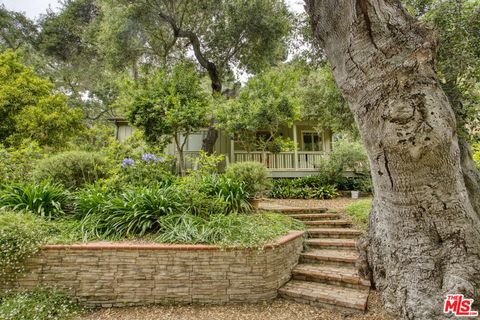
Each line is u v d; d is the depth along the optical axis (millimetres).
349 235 5074
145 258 3344
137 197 4160
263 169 5922
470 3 3311
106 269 3301
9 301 2943
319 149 13523
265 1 10297
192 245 3426
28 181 5195
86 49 15578
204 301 3342
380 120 2283
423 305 2256
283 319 3008
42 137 9469
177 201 4348
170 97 8094
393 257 2561
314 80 10594
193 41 11133
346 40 2564
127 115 8352
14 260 3182
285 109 9000
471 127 3482
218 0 10125
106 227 3879
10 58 10148
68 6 14844
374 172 2564
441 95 2246
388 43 2281
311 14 2967
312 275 3832
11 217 3477
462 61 3117
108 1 10055
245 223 4137
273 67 12617
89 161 5590
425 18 3490
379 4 2426
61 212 4176
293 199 9281
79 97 18250
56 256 3283
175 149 11953
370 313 3041
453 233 2293
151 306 3268
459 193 2328
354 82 2500
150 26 10141
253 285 3418
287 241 3881
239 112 9062
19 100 9586
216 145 12609
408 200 2359
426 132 2117
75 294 3234
